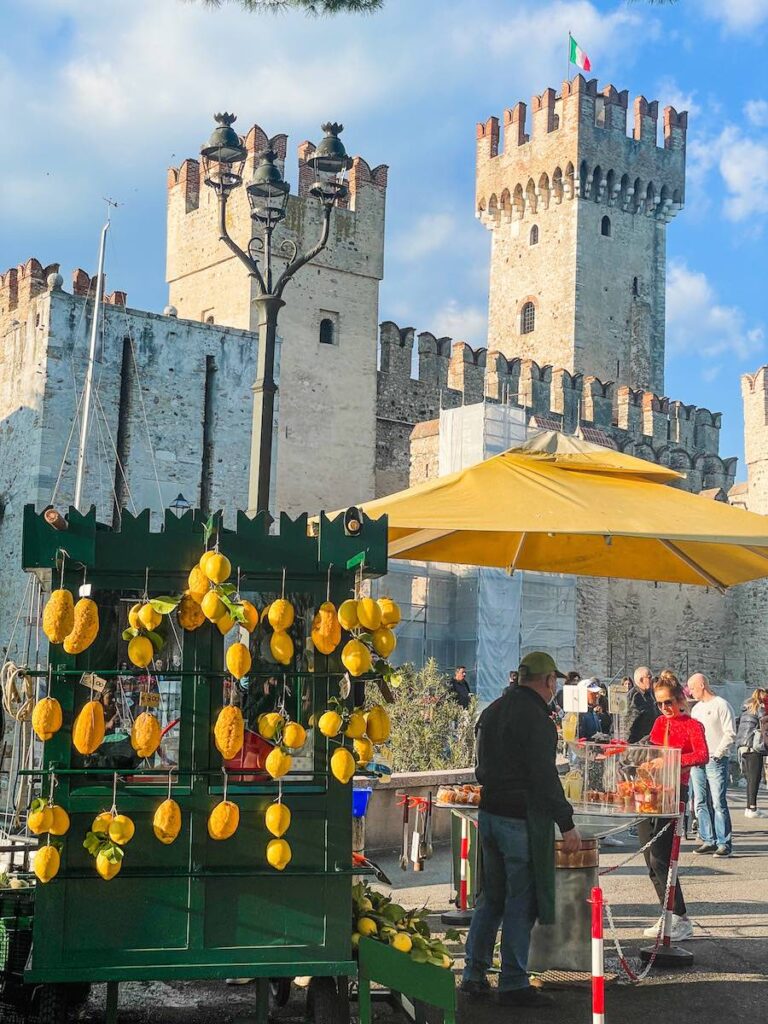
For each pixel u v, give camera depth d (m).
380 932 6.92
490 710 8.25
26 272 37.03
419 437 43.81
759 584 48.84
